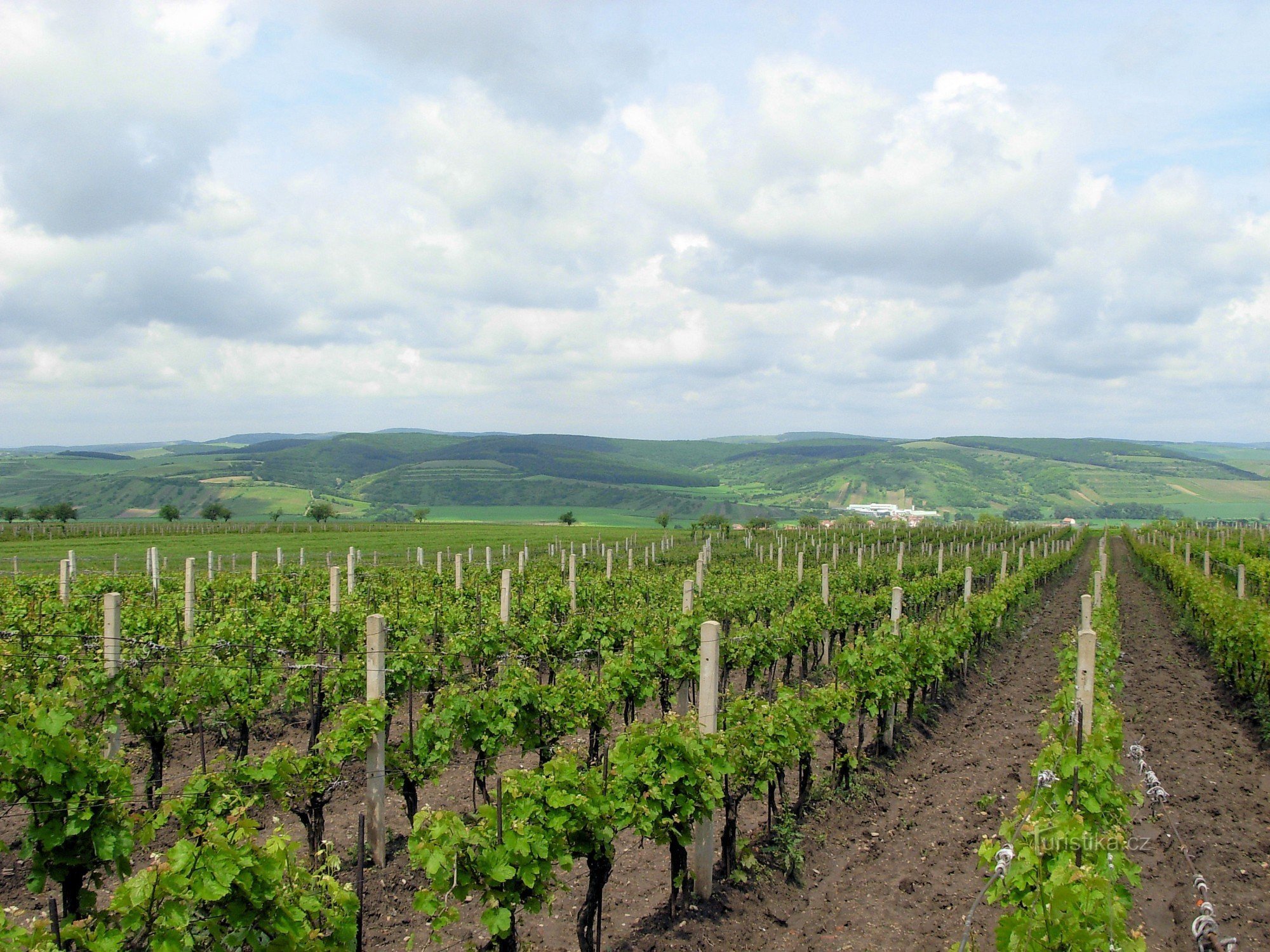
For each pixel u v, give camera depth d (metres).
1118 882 6.80
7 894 8.61
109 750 10.27
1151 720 15.30
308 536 67.38
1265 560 34.53
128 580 23.83
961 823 10.73
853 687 12.29
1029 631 27.33
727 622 22.14
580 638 16.55
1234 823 10.45
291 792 9.09
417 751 10.05
